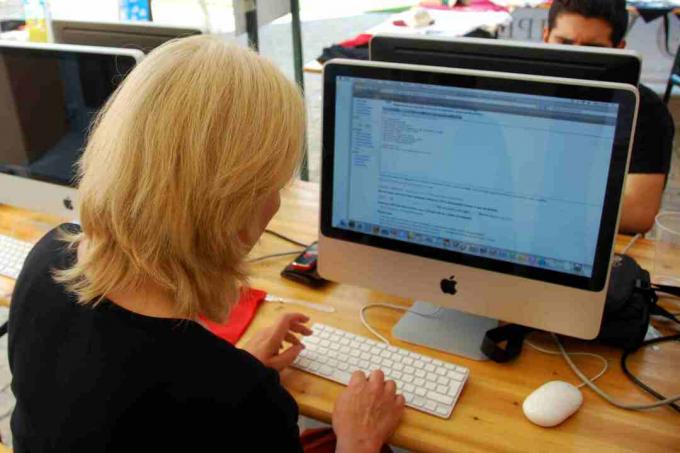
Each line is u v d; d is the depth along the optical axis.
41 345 0.79
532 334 1.20
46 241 0.90
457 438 0.96
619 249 1.49
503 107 0.98
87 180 0.75
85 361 0.74
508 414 1.00
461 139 1.03
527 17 3.85
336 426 0.95
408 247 1.15
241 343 1.17
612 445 0.94
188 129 0.71
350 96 1.09
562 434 0.96
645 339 1.17
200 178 0.71
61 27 1.70
